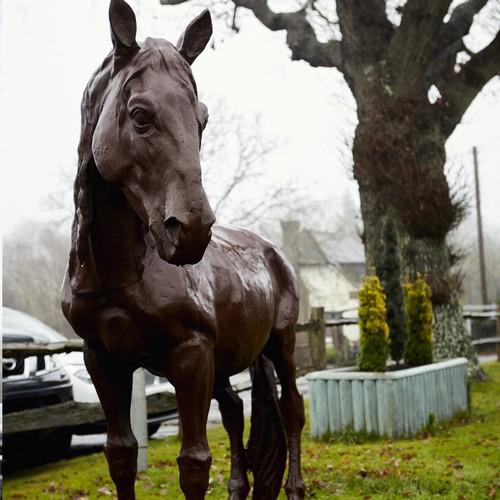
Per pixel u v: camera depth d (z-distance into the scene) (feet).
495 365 48.24
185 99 7.70
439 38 38.11
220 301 9.81
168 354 8.85
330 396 23.45
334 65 38.96
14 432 18.01
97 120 8.28
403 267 35.86
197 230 7.20
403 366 26.40
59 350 18.24
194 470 8.61
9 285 103.91
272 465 12.34
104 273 8.59
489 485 16.43
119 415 9.34
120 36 7.94
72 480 18.69
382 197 35.32
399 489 16.30
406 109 35.24
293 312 12.41
